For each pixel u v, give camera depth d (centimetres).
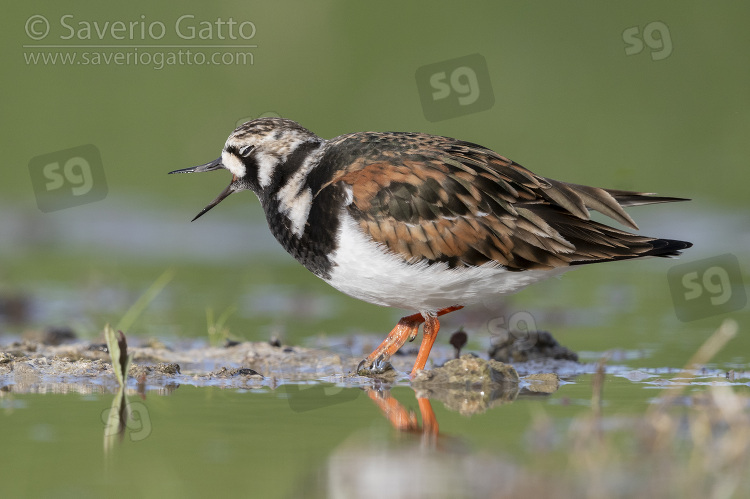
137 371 1061
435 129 2305
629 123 2284
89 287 1712
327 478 716
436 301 1080
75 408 921
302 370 1134
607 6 2320
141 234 2234
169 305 1599
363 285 1068
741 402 888
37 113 2312
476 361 1051
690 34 2309
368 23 2359
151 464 749
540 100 2295
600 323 1467
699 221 2125
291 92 2338
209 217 2319
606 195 1095
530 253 1046
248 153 1115
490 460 749
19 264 1905
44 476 720
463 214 1036
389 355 1126
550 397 977
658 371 1120
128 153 2322
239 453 779
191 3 2333
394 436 824
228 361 1178
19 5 2319
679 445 771
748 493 664
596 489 677
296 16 2361
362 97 2333
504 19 2348
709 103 2291
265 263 1995
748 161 2247
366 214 1034
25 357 1117
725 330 965
